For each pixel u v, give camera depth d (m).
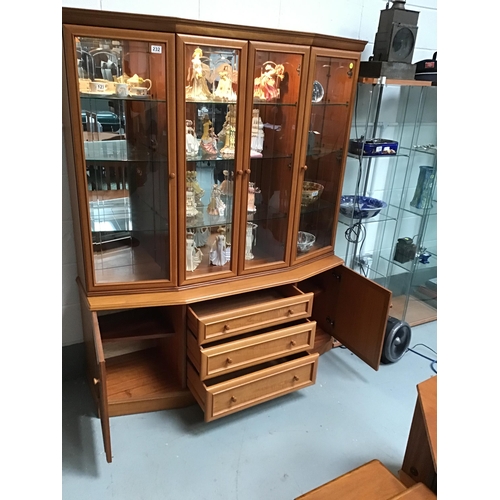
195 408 2.17
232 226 2.01
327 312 2.61
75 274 2.14
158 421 2.08
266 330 2.21
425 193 2.87
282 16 2.20
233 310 1.95
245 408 2.06
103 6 1.81
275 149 2.12
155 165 1.87
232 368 1.98
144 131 1.81
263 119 2.03
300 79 1.91
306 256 2.32
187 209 1.93
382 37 2.29
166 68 1.63
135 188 1.88
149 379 2.19
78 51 1.54
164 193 1.85
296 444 2.00
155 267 2.01
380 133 2.82
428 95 2.84
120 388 2.13
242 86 1.78
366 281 2.27
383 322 2.21
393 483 1.45
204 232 2.07
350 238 2.88
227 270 2.07
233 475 1.83
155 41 1.58
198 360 1.93
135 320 2.15
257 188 2.12
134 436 1.99
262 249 2.26
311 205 2.33
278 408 2.21
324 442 2.02
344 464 1.92
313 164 2.24
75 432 1.98
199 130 1.88
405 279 3.33
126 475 1.80
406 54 2.32
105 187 1.82
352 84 2.12
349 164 2.79
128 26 1.53
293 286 2.20
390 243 3.20
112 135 1.75
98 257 1.91
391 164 2.96
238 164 1.90
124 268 1.99
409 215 3.16
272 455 1.94
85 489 1.73
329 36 1.89
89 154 1.73
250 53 1.74
